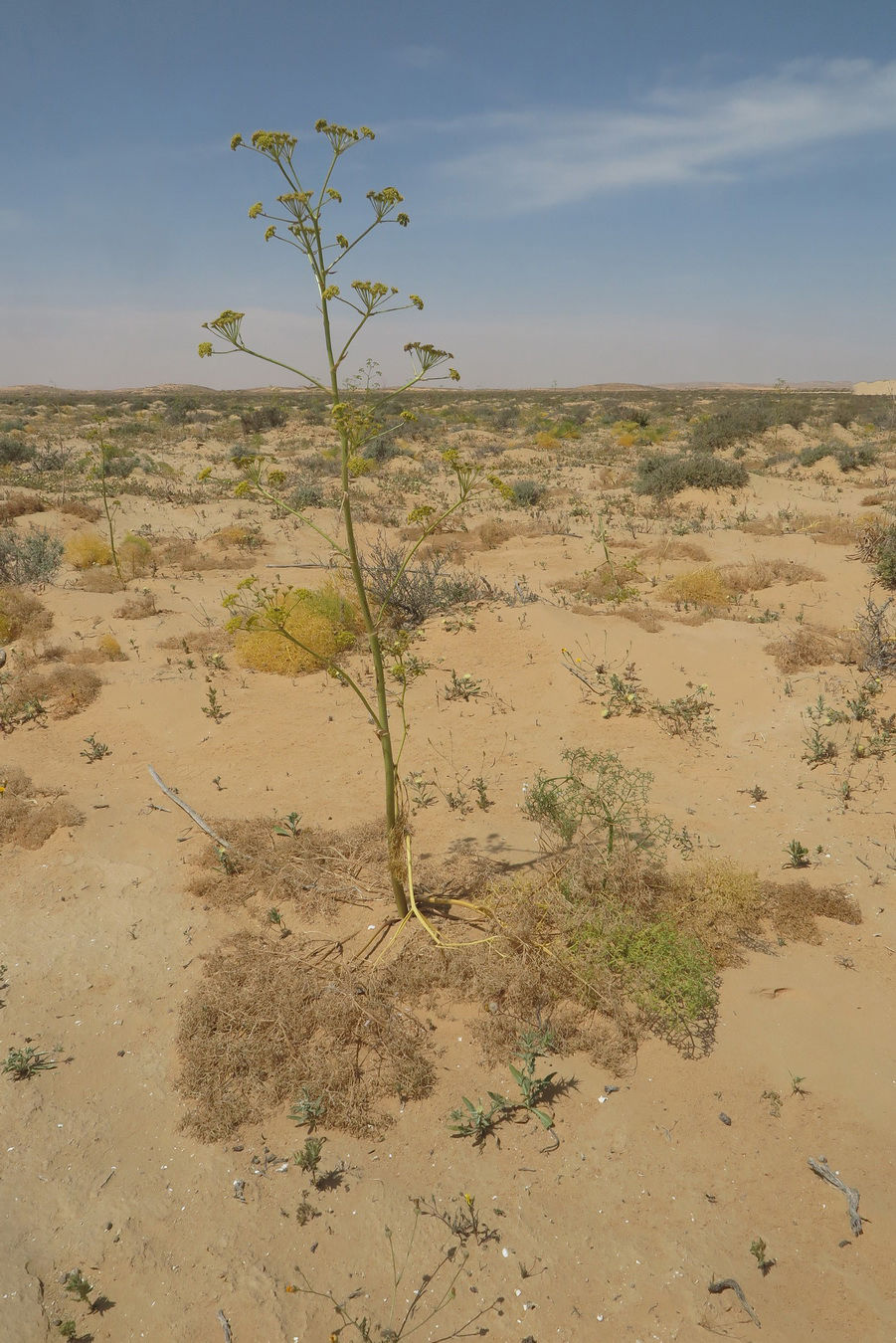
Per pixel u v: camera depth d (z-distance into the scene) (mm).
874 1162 3240
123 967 4406
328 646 8430
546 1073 3668
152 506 16875
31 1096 3613
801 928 4520
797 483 20250
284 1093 3617
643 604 10117
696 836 5438
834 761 6359
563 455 28281
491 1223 3045
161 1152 3369
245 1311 2775
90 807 5973
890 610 9617
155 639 9156
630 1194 3143
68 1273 2898
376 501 18250
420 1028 3900
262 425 36344
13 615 9586
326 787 6180
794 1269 2873
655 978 4023
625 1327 2707
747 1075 3645
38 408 52562
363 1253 2951
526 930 4359
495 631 8938
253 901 4883
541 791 5473
